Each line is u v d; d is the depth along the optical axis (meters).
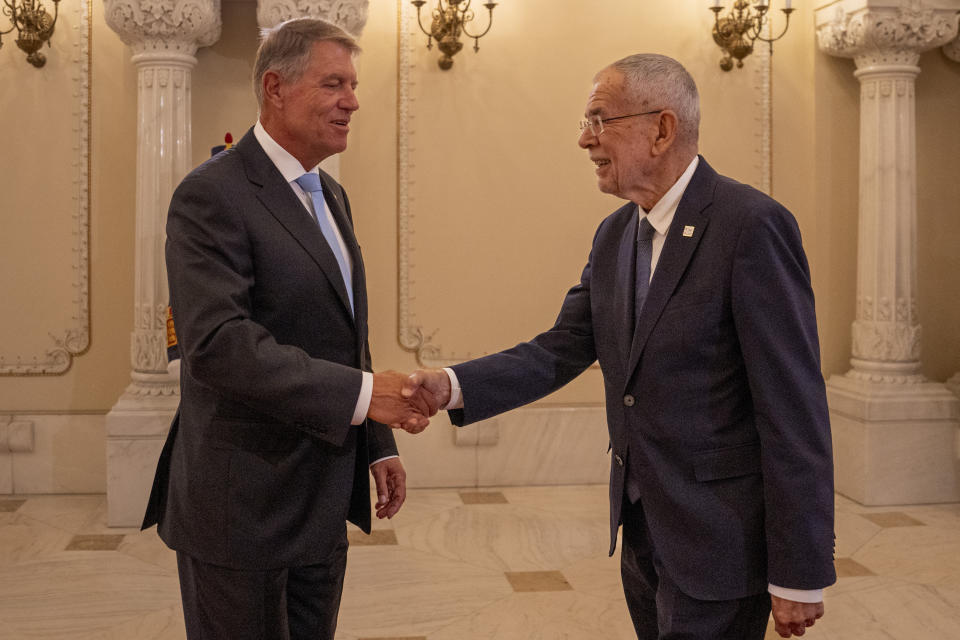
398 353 5.53
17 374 5.30
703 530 1.93
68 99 5.23
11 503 5.14
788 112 5.62
